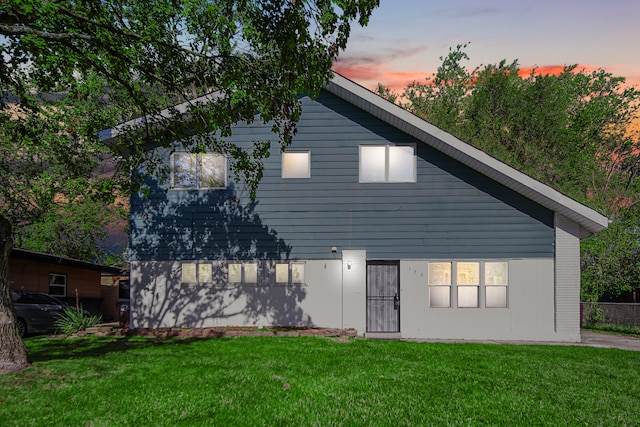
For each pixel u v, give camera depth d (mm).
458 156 15734
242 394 8234
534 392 8836
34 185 22969
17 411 7219
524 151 31578
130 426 6742
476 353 12500
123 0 11438
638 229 26125
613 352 13523
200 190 16109
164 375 9406
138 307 15883
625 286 25922
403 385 9031
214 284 15930
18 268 19438
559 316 15594
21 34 9695
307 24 9820
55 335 15852
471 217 15922
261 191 16125
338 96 16188
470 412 7590
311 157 16125
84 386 8508
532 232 15820
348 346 13039
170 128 13062
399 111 15359
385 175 16094
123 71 11953
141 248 16016
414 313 15820
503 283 15945
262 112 11719
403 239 15953
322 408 7598
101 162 23391
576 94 37125
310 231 16016
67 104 18938
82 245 29531
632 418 7523
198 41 11273
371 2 9477
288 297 15859
